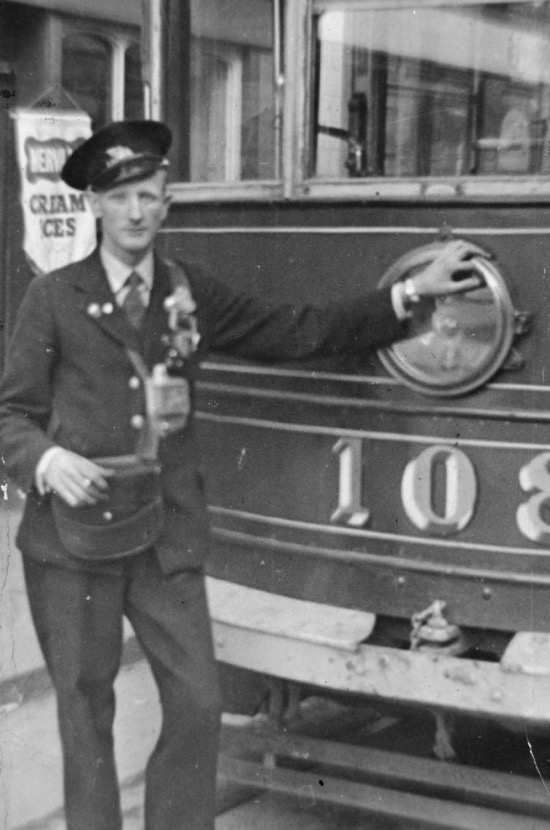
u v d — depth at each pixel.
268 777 3.22
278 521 3.37
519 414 3.06
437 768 3.08
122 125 2.82
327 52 3.22
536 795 2.99
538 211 3.00
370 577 3.24
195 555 2.91
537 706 2.94
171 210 3.51
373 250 3.18
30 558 2.85
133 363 2.84
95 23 5.16
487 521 3.12
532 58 3.06
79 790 2.80
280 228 3.29
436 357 3.10
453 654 3.07
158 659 2.88
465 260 3.05
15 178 5.01
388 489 3.21
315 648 3.14
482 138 3.13
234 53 3.35
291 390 3.32
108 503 2.80
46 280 2.83
